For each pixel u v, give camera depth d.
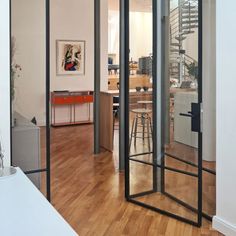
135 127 4.40
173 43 4.22
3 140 3.25
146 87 4.41
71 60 10.02
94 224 3.73
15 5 5.01
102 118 7.19
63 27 9.82
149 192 4.47
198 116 3.62
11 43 3.58
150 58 4.41
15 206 1.92
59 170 5.73
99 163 6.16
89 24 10.13
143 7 4.42
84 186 4.95
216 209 3.64
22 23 4.97
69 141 7.91
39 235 1.57
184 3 4.06
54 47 9.78
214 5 5.25
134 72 4.39
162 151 4.37
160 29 4.36
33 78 4.95
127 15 4.36
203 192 4.41
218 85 3.51
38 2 4.47
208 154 4.87
